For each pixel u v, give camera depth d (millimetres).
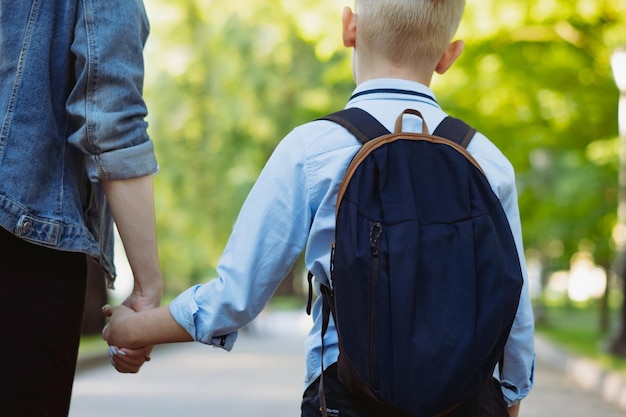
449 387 1966
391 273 2023
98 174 2227
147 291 2350
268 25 33969
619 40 16953
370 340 2012
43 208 2150
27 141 2156
